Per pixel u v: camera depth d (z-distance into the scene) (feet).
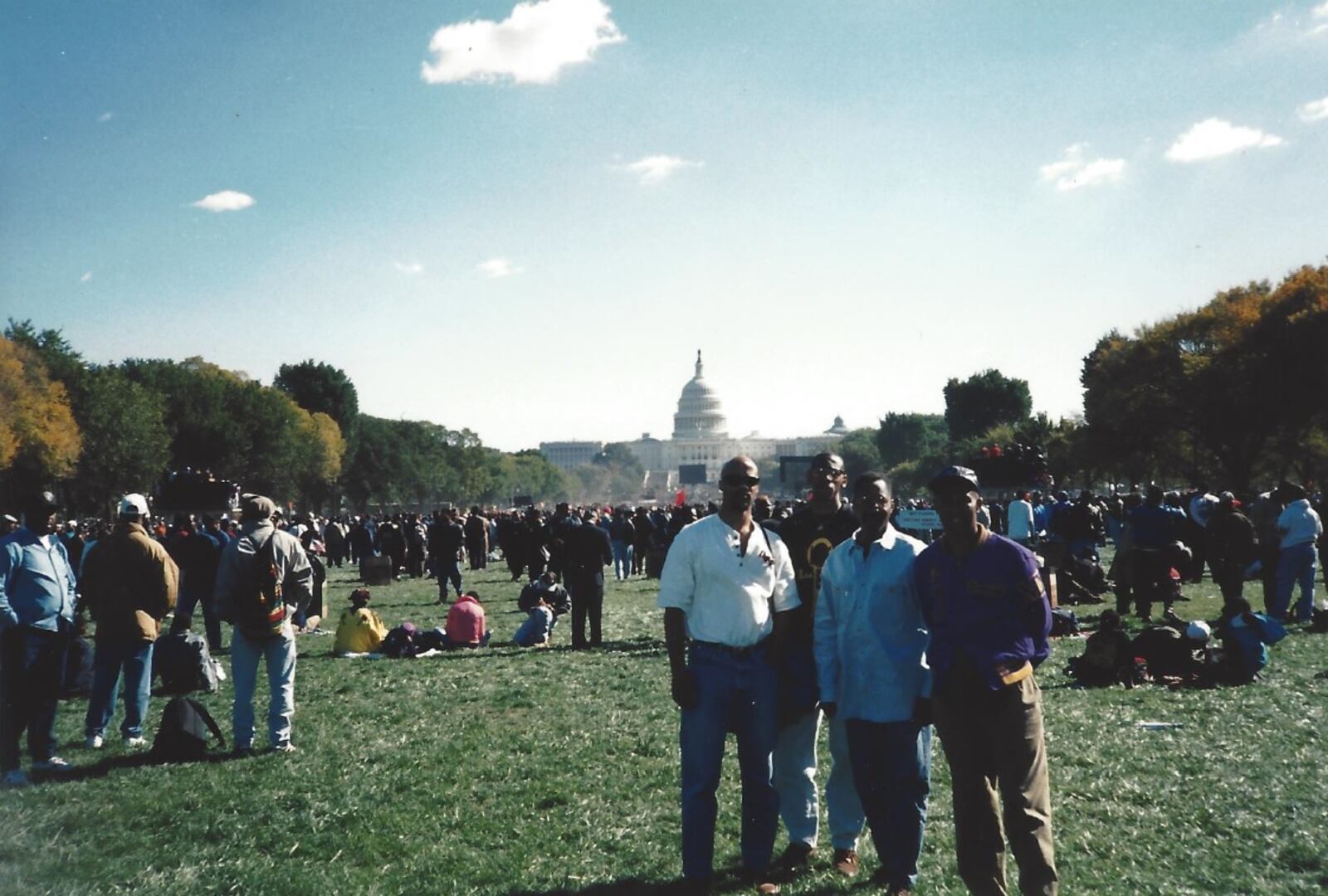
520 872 27.20
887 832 25.05
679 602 26.12
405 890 26.03
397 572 155.63
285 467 372.38
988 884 22.70
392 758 38.99
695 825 25.75
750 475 26.18
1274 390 230.48
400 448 510.58
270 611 40.37
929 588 23.67
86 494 280.51
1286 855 27.66
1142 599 75.92
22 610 38.24
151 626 42.65
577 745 40.98
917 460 577.84
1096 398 286.46
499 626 85.25
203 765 38.52
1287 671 55.01
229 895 25.80
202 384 342.64
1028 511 95.55
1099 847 28.35
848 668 25.50
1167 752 38.09
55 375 262.47
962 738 22.93
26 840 29.78
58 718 48.60
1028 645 23.02
